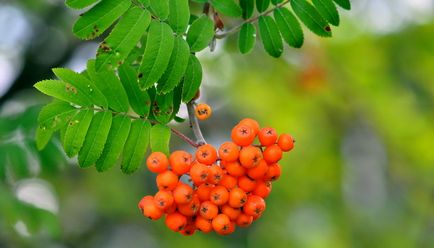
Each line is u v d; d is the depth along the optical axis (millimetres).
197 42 632
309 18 667
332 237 1998
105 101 633
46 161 861
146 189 1963
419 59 1570
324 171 1818
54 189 1708
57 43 1437
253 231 2100
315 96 1575
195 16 672
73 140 627
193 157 626
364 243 1962
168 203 614
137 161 638
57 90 628
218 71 1600
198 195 624
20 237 1361
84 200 1884
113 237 1979
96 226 1966
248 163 610
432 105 1600
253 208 625
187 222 638
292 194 1920
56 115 629
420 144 1646
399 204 1889
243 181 622
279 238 2057
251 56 1524
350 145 1724
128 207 1944
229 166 617
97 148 630
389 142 1674
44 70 1387
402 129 1626
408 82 1611
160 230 1994
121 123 636
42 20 1448
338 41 1519
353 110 1621
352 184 1841
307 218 2027
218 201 618
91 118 631
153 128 638
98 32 611
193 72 629
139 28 611
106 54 606
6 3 1445
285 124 1677
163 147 636
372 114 1618
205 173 610
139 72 608
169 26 617
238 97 1699
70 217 1888
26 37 1433
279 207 2012
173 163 614
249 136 612
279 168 627
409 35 1558
